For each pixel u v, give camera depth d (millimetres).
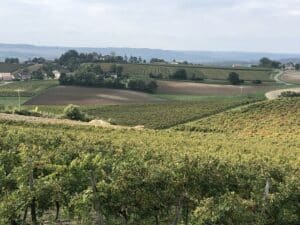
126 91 143125
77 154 27984
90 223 19781
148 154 27625
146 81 149625
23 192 18734
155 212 18938
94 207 18391
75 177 20453
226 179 20938
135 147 34469
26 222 20250
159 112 106875
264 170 24141
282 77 197500
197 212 18031
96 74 161625
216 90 152500
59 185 19469
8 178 20875
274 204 19188
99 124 66312
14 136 33469
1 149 29875
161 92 146750
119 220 19672
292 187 19703
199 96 140125
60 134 39156
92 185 18500
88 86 147375
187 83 165000
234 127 82875
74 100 127312
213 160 21828
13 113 72938
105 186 18406
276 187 21078
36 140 33094
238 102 106062
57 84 152000
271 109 90688
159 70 193375
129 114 106750
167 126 92562
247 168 24312
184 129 78812
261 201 19078
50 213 22219
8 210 18234
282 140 62344
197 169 19703
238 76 178875
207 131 78438
